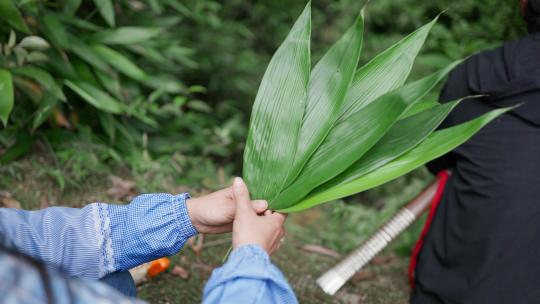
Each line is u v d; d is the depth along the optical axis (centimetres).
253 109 155
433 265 220
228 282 108
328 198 145
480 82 213
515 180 199
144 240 144
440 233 221
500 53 216
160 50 345
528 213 196
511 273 195
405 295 271
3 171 267
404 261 301
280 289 110
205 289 110
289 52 156
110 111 280
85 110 305
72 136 291
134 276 215
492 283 197
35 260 77
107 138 310
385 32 455
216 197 145
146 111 341
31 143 278
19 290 73
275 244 133
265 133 153
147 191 288
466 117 217
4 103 233
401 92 143
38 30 274
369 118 148
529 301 193
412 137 146
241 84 473
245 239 123
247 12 531
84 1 317
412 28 430
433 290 215
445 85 230
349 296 264
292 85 154
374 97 158
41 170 271
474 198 208
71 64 289
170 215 145
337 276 212
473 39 336
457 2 346
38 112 254
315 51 482
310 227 339
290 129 152
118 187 282
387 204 346
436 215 224
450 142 141
